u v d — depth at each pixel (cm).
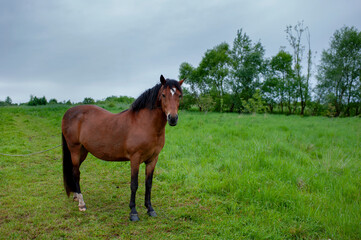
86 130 346
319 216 308
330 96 2650
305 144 727
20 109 2234
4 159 593
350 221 289
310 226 292
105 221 315
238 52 3512
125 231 290
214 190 406
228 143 733
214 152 641
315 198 360
